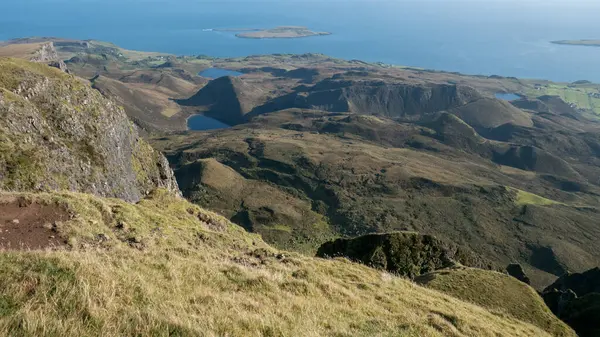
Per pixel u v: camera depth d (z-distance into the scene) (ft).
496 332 80.02
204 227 150.41
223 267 66.74
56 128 203.82
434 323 66.28
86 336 32.42
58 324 32.42
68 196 92.73
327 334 46.85
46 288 37.45
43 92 213.05
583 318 180.96
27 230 69.31
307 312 53.83
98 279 42.47
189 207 164.96
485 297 136.15
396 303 77.00
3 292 35.32
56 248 65.05
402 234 234.38
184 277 56.29
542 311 132.67
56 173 165.99
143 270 53.72
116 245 73.26
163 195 163.22
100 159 219.41
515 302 135.74
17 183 138.00
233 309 46.44
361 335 48.21
